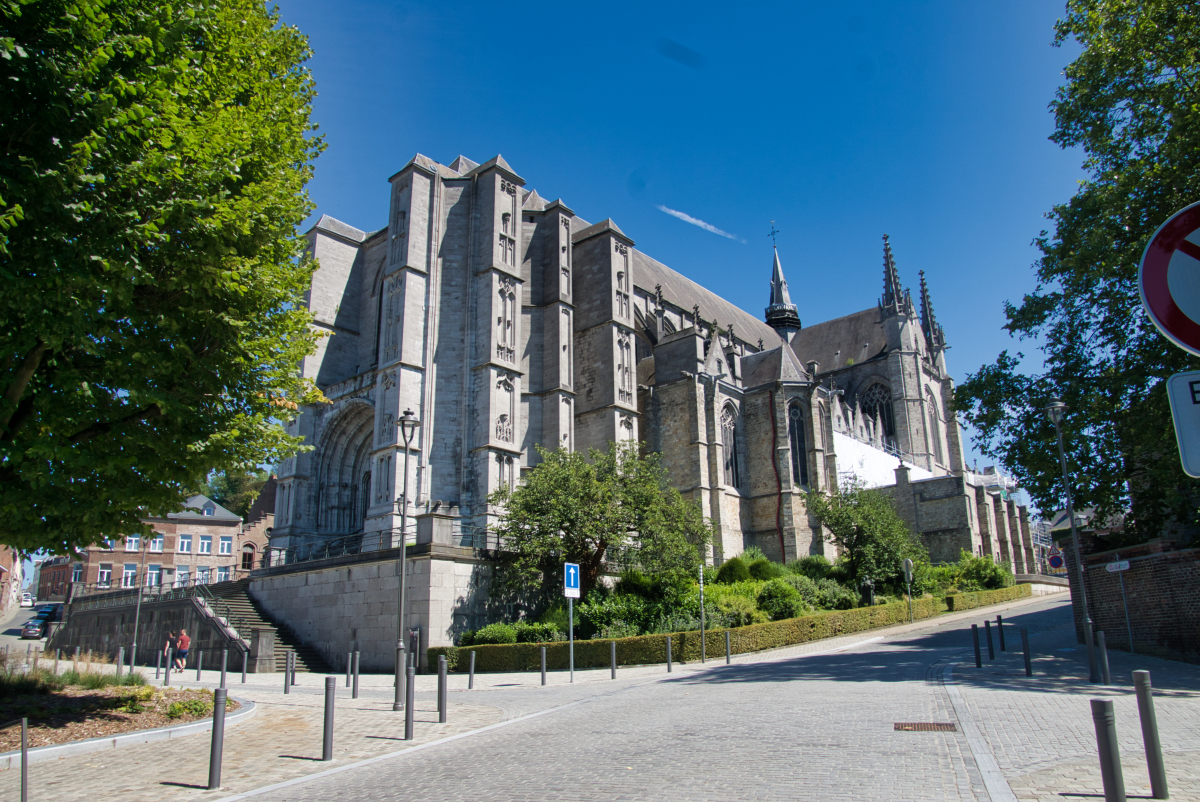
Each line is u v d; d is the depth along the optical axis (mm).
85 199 11930
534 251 52219
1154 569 22031
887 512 46781
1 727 13094
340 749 12516
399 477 40656
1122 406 25266
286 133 17875
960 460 88062
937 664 20969
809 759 9711
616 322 51562
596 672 24891
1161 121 24703
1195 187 22812
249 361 16297
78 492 13883
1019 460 27828
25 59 10930
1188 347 4523
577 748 11344
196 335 15227
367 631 31750
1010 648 24797
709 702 15500
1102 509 26531
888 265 87250
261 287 15688
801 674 20188
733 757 10047
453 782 9680
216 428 15250
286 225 17750
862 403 84938
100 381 14016
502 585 31938
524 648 27062
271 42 18391
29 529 13664
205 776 10703
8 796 9688
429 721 15250
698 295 79875
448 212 46531
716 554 50594
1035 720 11961
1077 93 26828
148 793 9781
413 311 43625
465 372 44250
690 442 53062
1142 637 22516
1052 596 56375
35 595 106500
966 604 46844
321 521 46688
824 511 46156
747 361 64000
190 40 14883
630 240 54188
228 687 24547
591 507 32000
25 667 20625
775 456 56156
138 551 71812
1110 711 6906
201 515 75188
